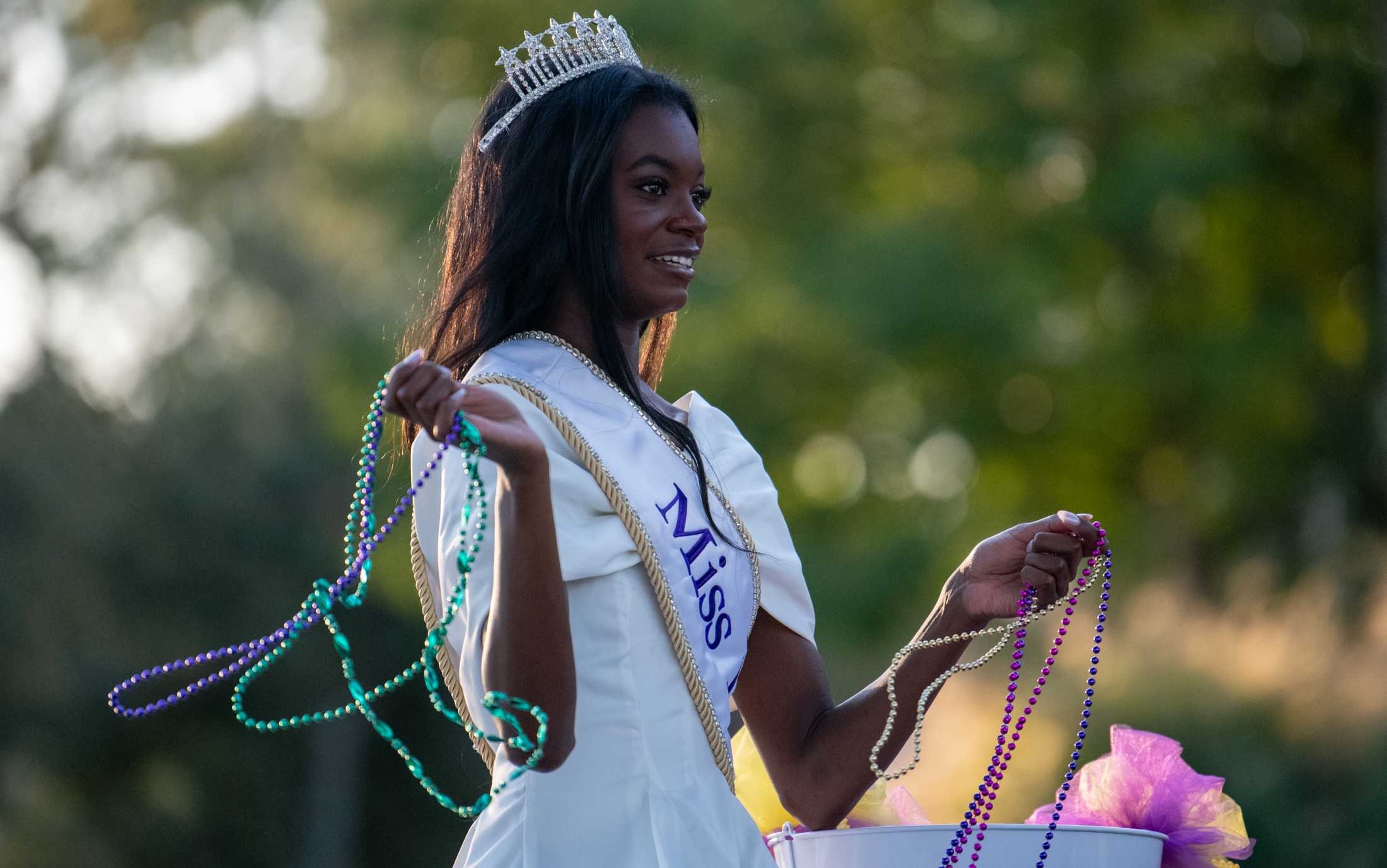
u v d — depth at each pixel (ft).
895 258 86.99
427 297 22.81
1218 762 62.69
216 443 147.95
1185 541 98.12
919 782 61.67
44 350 148.25
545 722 15.70
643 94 19.30
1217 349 91.25
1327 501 98.43
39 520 146.30
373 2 103.86
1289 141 97.45
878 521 94.07
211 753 149.79
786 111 94.94
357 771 147.95
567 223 19.07
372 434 16.39
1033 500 95.81
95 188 149.79
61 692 145.48
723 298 91.20
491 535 16.99
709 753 18.10
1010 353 87.66
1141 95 93.86
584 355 19.02
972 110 94.43
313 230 139.23
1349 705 64.18
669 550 18.13
